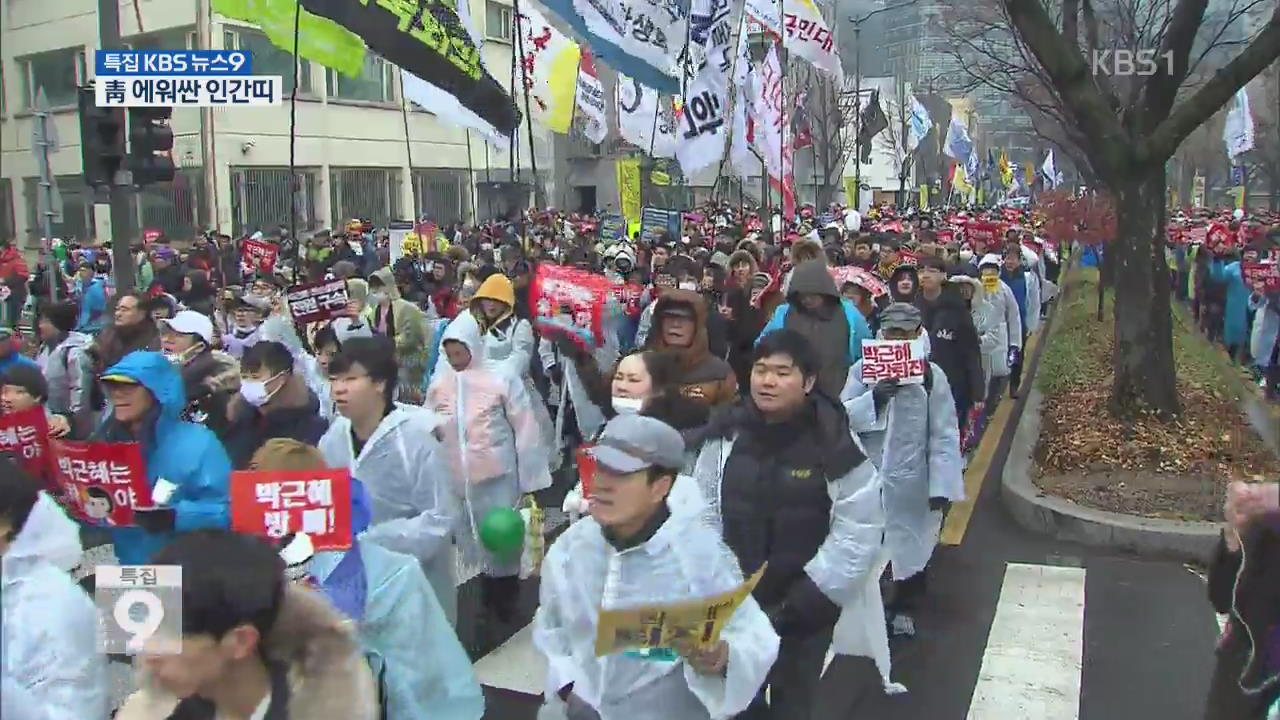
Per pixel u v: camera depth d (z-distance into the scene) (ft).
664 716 10.67
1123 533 26.89
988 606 23.35
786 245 56.90
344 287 30.42
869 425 21.74
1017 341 45.68
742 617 10.75
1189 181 213.25
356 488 11.76
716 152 47.52
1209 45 48.91
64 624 9.89
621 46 43.91
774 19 53.36
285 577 8.44
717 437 14.21
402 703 11.48
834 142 141.59
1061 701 18.75
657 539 10.64
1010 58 77.41
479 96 32.40
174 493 15.34
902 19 140.36
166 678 8.04
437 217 128.98
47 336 32.86
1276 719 11.22
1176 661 20.35
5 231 117.50
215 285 59.00
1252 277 49.80
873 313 32.65
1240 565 11.72
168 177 37.40
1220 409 35.63
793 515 13.30
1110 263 78.74
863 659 20.38
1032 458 33.91
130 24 99.09
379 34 28.17
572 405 30.14
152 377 15.37
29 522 10.22
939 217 126.72
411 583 11.90
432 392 22.61
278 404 19.10
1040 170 186.60
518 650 21.09
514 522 19.67
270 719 8.25
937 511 22.62
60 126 110.11
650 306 36.42
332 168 112.27
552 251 66.33
